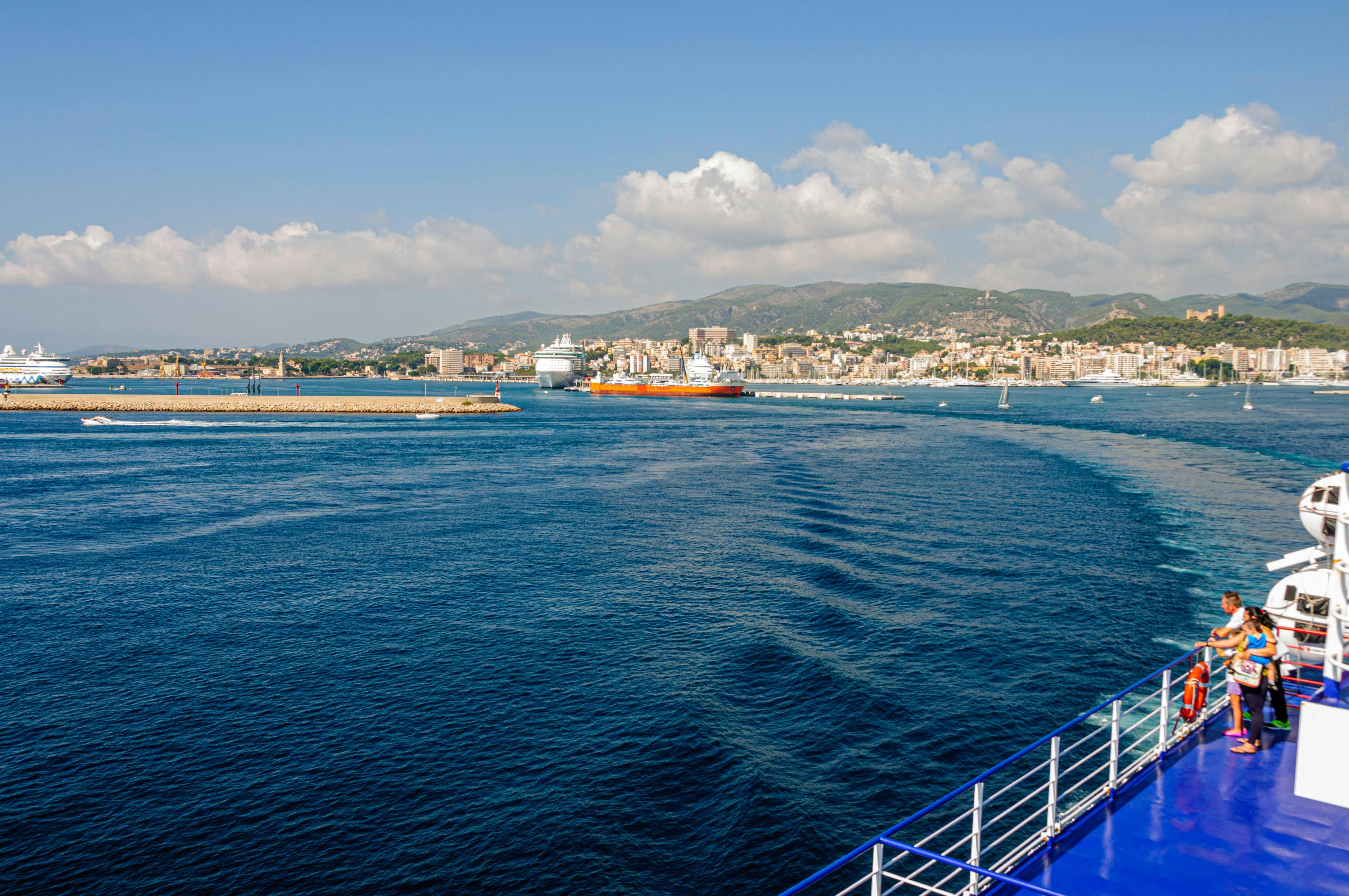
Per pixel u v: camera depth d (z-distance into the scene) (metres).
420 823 21.58
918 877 19.53
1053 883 10.46
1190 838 11.22
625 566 47.06
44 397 194.75
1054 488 77.94
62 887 19.11
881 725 26.92
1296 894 9.98
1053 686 30.03
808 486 79.06
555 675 30.94
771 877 19.64
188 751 25.16
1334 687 13.01
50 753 25.00
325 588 42.38
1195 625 36.62
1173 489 77.19
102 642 34.25
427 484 80.50
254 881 19.38
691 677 30.55
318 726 26.80
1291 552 50.66
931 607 39.19
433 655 32.91
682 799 22.70
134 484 78.88
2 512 63.59
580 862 20.05
